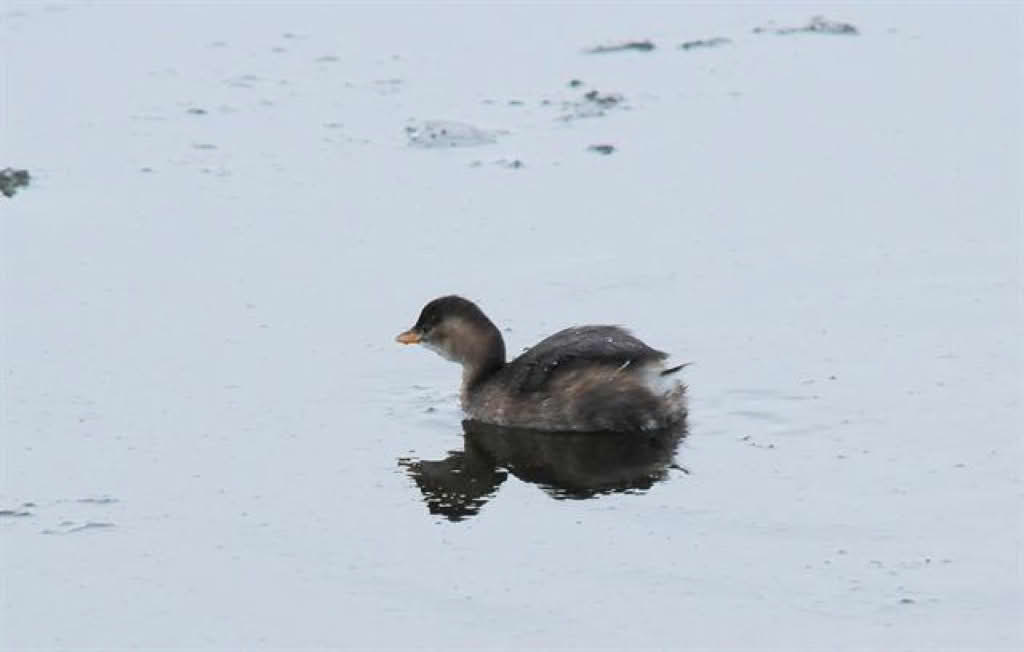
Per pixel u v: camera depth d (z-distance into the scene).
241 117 22.28
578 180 20.02
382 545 12.31
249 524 12.63
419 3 27.09
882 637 10.92
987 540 12.09
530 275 17.38
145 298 16.89
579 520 12.66
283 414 14.55
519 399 14.66
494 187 19.84
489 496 13.15
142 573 11.96
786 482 13.15
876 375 14.96
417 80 23.70
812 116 22.09
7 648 11.05
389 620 11.32
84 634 11.24
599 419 14.52
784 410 14.42
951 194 19.39
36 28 25.97
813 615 11.21
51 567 12.03
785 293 16.83
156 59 24.61
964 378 14.82
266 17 26.53
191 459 13.70
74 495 13.07
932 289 16.81
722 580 11.68
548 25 26.03
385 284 17.20
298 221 18.91
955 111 22.09
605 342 14.87
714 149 20.98
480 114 22.33
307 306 16.70
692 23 26.05
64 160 20.88
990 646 10.80
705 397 14.75
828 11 26.50
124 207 19.34
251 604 11.55
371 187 19.91
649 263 17.64
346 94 23.16
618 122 21.95
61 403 14.64
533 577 11.81
